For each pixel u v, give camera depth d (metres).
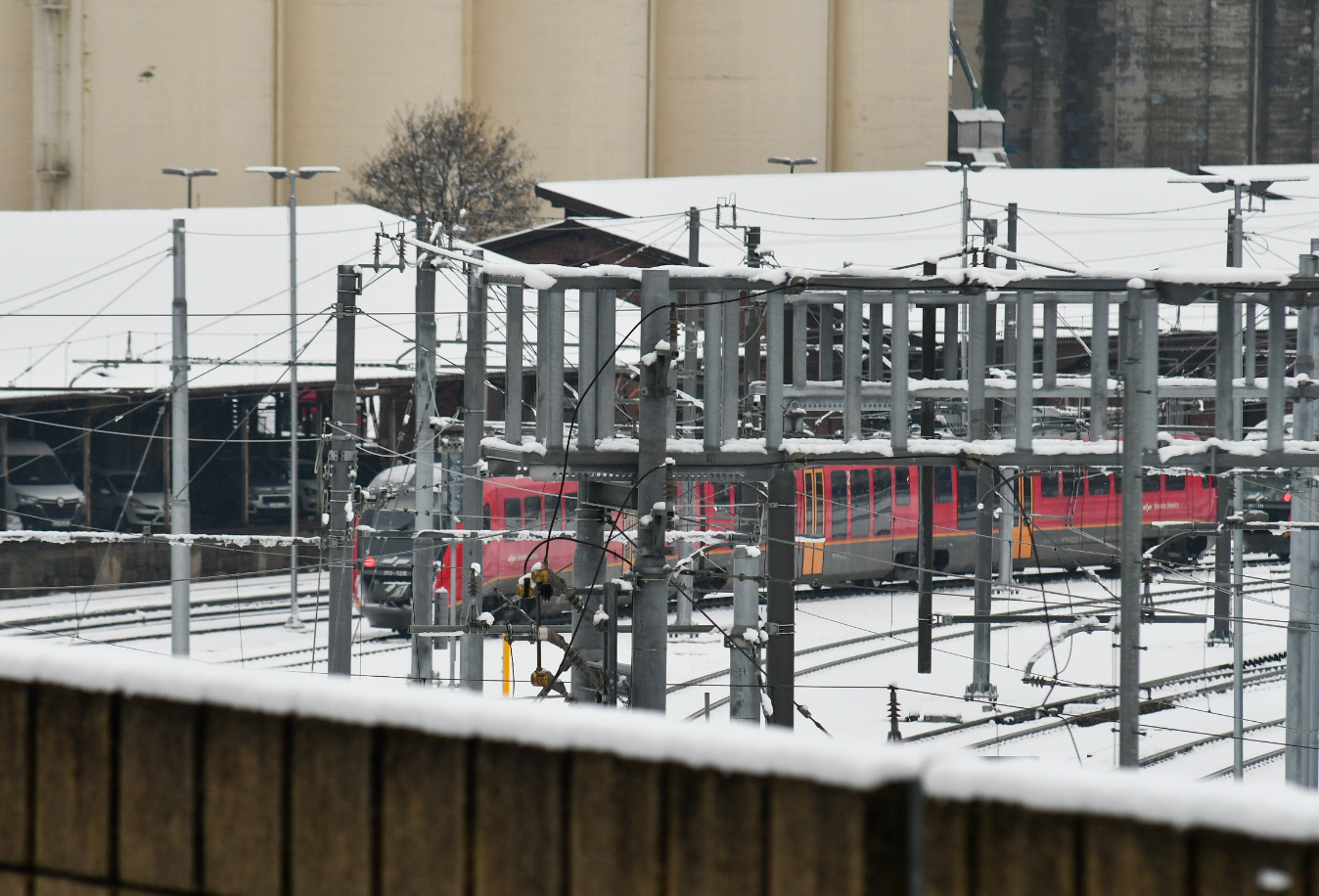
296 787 15.98
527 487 151.62
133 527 185.38
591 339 65.06
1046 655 146.12
